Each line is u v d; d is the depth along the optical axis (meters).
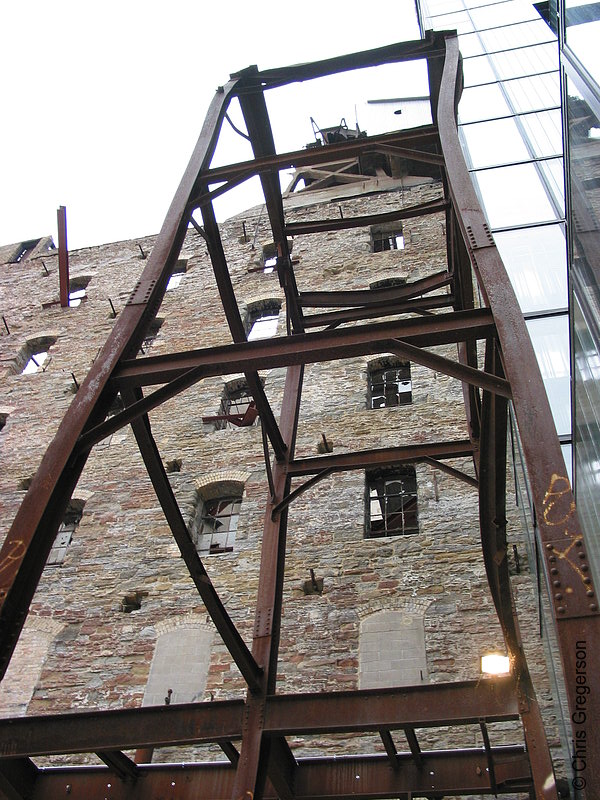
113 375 5.89
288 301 9.64
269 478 8.79
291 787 7.13
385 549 12.10
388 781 7.20
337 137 28.64
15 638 4.50
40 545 4.85
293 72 8.85
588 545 6.25
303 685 10.44
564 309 9.43
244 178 7.78
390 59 8.64
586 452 6.35
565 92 8.15
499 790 7.03
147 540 13.59
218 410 16.42
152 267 6.74
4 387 19.30
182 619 11.96
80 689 11.24
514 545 11.42
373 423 14.73
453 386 15.20
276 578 7.95
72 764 10.21
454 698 6.11
